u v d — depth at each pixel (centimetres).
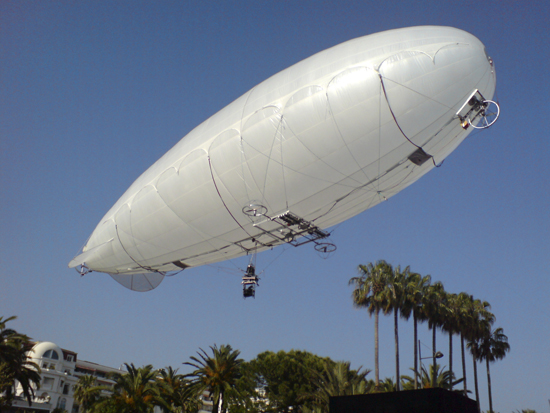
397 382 4881
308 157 1695
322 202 1856
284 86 1744
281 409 5884
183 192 2012
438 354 4516
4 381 4691
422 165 1811
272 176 1778
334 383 4572
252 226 2003
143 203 2194
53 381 7769
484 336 5994
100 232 2531
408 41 1619
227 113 1942
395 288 5112
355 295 5272
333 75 1636
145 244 2317
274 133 1714
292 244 2102
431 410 1866
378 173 1759
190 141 2055
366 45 1659
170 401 5934
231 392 5025
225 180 1877
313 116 1644
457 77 1577
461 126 1691
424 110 1595
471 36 1673
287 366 6203
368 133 1620
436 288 5716
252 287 2206
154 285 3016
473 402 2120
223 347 5375
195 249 2245
